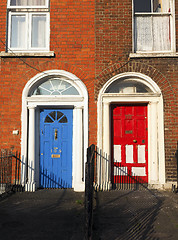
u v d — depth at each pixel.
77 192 5.91
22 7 6.62
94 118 6.22
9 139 6.20
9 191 5.88
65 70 6.35
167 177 6.04
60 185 6.36
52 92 6.52
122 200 5.19
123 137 6.46
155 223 4.04
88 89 6.29
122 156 6.42
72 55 6.38
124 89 6.55
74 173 6.23
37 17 6.72
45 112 6.56
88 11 6.49
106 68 6.33
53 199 5.32
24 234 3.62
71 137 6.50
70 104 6.29
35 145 6.36
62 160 6.43
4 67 6.37
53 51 6.32
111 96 6.25
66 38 6.43
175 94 6.21
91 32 6.44
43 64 6.37
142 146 6.43
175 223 4.05
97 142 6.16
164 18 6.68
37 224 3.98
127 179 6.35
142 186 6.20
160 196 5.46
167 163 6.06
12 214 4.40
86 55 6.38
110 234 3.65
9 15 6.70
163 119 6.14
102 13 6.48
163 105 6.19
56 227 3.86
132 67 6.31
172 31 6.54
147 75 6.29
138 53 6.30
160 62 6.30
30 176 6.09
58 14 6.50
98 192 5.82
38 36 6.66
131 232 3.72
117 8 6.50
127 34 6.43
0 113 6.26
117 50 6.38
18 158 6.14
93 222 4.05
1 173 6.01
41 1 6.72
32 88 6.45
